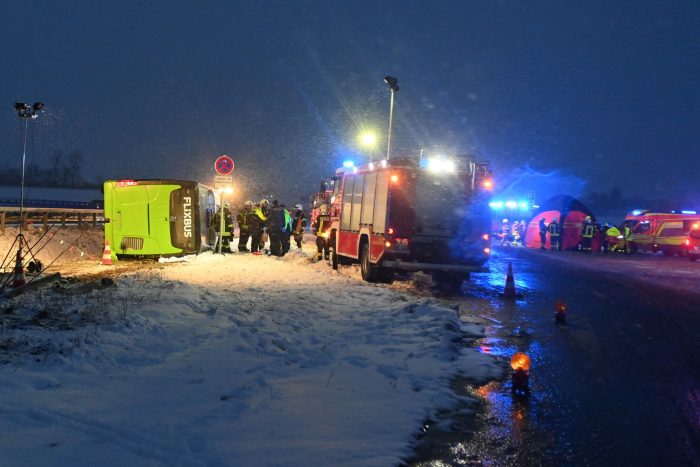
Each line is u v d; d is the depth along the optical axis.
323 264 18.95
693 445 5.27
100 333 7.35
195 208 18.55
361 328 9.14
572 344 9.30
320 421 5.35
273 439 4.89
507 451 5.06
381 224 14.93
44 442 4.25
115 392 5.62
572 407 6.25
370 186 15.91
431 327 9.23
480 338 9.58
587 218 34.41
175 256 18.58
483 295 14.50
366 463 4.52
